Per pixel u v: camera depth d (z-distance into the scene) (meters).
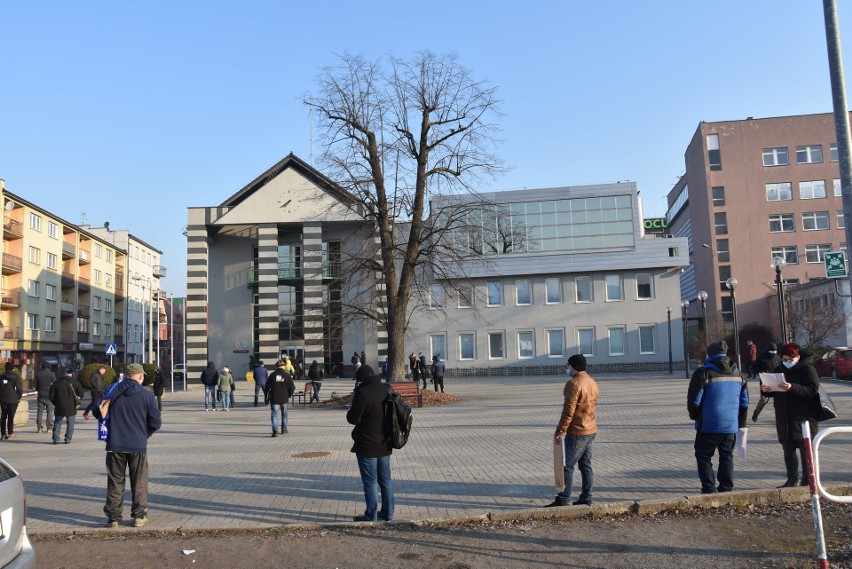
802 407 7.79
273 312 42.41
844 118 8.84
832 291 49.25
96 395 20.42
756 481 8.52
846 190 8.77
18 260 52.91
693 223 75.19
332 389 35.72
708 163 69.44
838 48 8.91
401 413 7.41
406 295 26.19
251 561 6.18
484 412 20.50
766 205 68.12
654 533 6.56
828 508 7.23
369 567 5.90
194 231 43.12
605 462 10.49
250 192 44.28
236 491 9.33
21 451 14.84
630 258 46.34
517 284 47.97
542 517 7.20
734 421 7.59
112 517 7.38
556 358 47.03
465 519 7.16
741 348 57.03
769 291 65.44
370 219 27.28
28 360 54.31
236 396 33.97
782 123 68.62
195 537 7.02
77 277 63.72
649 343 46.38
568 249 47.22
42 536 7.14
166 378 56.38
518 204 48.06
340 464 11.53
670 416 17.03
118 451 7.39
